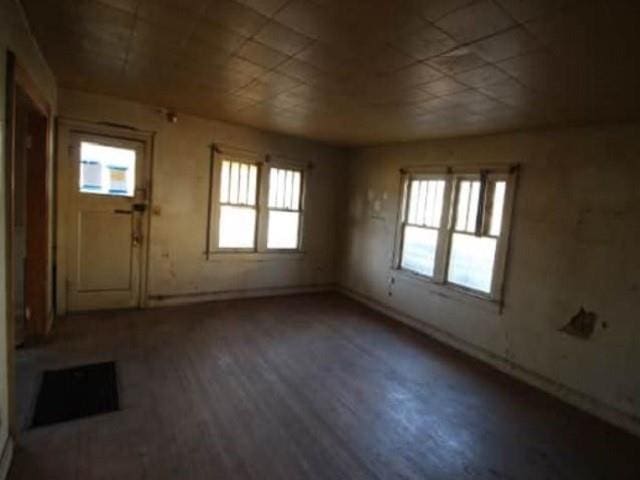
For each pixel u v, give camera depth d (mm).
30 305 3516
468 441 2627
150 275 4719
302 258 6062
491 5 1644
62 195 4086
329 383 3264
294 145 5691
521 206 3762
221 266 5273
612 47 1897
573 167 3369
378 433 2609
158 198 4652
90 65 3152
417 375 3580
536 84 2518
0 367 1904
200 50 2574
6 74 1965
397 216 5246
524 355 3693
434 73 2535
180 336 3963
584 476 2371
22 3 2088
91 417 2490
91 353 3400
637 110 2783
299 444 2408
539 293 3594
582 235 3295
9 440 2053
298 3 1811
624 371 3004
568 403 3324
